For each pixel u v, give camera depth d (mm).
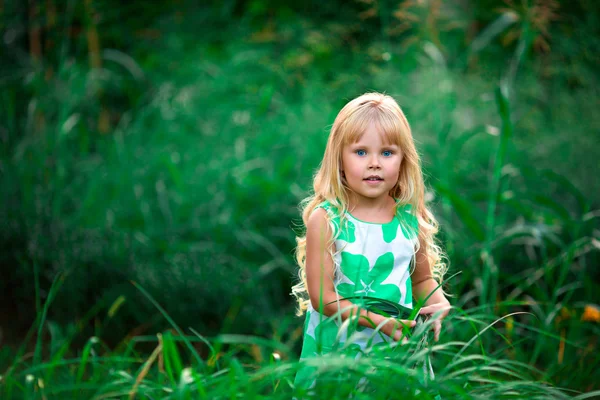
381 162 2262
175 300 4102
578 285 3773
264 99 5297
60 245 4109
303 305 2512
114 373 2230
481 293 3328
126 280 4098
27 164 4523
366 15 5156
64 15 6453
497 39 6902
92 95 5980
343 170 2336
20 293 4105
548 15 3881
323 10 7539
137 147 5430
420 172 2406
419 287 2508
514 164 4781
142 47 7316
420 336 2238
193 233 4703
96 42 6355
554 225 3994
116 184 4906
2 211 4242
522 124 5609
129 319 4117
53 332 3010
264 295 4266
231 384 1987
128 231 4383
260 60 6473
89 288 4090
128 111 6480
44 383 2293
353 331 2053
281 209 4953
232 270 4387
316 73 6246
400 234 2350
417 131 5133
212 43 7402
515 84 5852
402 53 5512
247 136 5637
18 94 5797
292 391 2061
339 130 2309
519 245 4453
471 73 6137
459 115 5418
